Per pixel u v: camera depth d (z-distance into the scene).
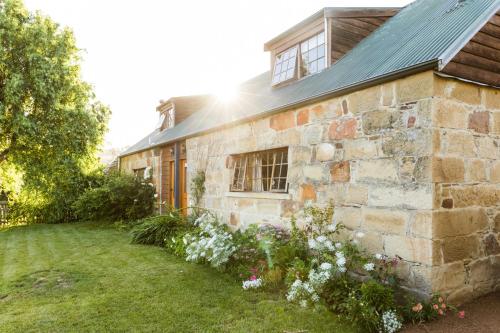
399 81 3.81
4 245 7.78
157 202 11.33
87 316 3.43
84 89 13.45
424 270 3.44
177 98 13.38
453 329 3.07
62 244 7.70
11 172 13.69
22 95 11.36
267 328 3.18
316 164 4.96
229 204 7.23
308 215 4.97
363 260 3.84
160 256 6.12
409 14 6.55
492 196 3.95
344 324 3.25
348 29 6.79
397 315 3.17
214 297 3.98
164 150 11.49
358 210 4.25
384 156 3.94
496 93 4.05
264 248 4.90
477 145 3.83
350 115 4.42
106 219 11.30
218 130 7.71
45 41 11.63
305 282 3.83
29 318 3.39
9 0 11.23
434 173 3.44
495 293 3.88
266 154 6.51
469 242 3.70
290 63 7.62
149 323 3.28
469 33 3.77
